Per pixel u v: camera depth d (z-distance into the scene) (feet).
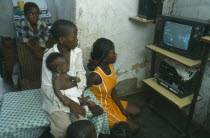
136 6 7.76
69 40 5.13
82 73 6.18
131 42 8.46
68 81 5.66
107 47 5.80
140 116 8.04
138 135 7.10
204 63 5.67
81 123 4.80
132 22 8.02
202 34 5.49
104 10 7.25
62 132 5.32
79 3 6.70
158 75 7.57
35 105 5.91
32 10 7.26
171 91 6.97
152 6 7.09
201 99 6.81
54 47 5.50
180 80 6.53
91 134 4.83
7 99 6.11
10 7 10.49
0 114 5.49
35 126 5.27
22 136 5.32
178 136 7.00
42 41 8.04
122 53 8.52
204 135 7.20
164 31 6.66
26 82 8.32
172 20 6.23
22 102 6.02
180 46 6.25
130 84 9.54
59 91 5.17
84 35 7.31
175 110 8.50
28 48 7.82
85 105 5.90
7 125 5.14
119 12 7.57
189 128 7.55
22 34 7.60
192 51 5.88
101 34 7.64
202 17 6.66
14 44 9.33
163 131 7.32
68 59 5.64
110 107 6.72
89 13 7.02
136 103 9.00
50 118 5.42
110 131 6.36
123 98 9.39
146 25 8.39
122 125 6.14
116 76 8.96
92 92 6.66
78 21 6.97
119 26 7.84
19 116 5.46
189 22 5.72
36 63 8.11
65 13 7.98
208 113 7.22
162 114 7.99
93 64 6.09
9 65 9.62
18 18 10.16
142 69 9.45
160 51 6.71
